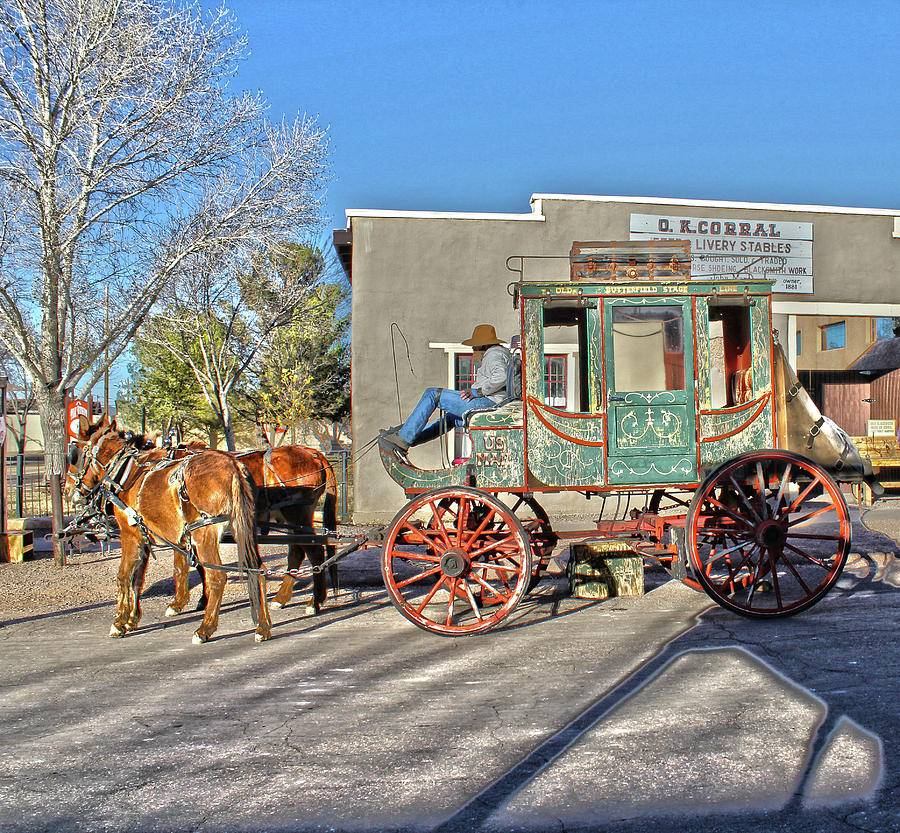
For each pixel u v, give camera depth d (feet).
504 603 21.61
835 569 21.53
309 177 52.75
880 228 47.34
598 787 12.06
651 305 21.99
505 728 14.57
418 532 21.95
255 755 13.80
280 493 25.58
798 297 46.75
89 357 48.19
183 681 18.30
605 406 21.90
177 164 49.55
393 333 44.68
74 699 17.25
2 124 44.37
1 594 29.22
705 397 22.11
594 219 45.68
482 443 21.86
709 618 22.17
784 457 21.91
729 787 11.89
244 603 27.30
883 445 43.32
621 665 18.11
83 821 11.66
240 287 66.13
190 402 81.76
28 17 44.73
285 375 75.61
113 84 46.16
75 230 45.50
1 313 45.19
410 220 44.78
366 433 44.29
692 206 46.06
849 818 10.87
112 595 28.94
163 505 22.88
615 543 25.85
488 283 45.16
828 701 15.15
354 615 24.75
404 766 13.10
